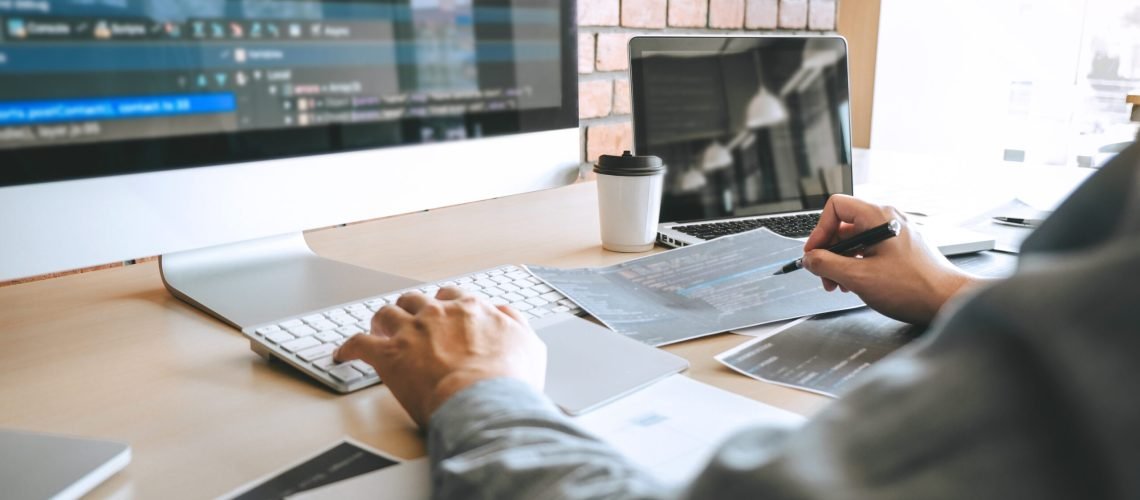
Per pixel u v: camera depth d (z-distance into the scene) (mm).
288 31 664
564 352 621
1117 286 198
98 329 708
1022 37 2934
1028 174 1554
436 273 878
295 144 682
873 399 238
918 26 2896
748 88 1168
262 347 626
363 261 929
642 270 850
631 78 1081
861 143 2982
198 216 635
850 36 2932
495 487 367
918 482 216
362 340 555
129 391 575
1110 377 192
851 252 740
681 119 1116
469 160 811
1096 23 2816
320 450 477
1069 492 201
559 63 883
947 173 1561
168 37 600
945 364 226
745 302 756
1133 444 189
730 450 271
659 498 330
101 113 574
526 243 1021
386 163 745
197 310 761
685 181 1118
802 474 231
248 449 491
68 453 458
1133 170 227
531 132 866
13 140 536
